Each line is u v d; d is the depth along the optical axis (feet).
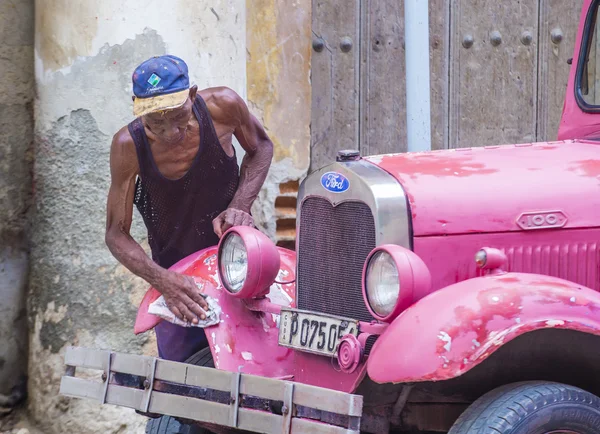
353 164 27.91
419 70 46.52
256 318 30.19
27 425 42.75
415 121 46.57
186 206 32.35
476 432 23.20
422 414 27.63
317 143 51.60
